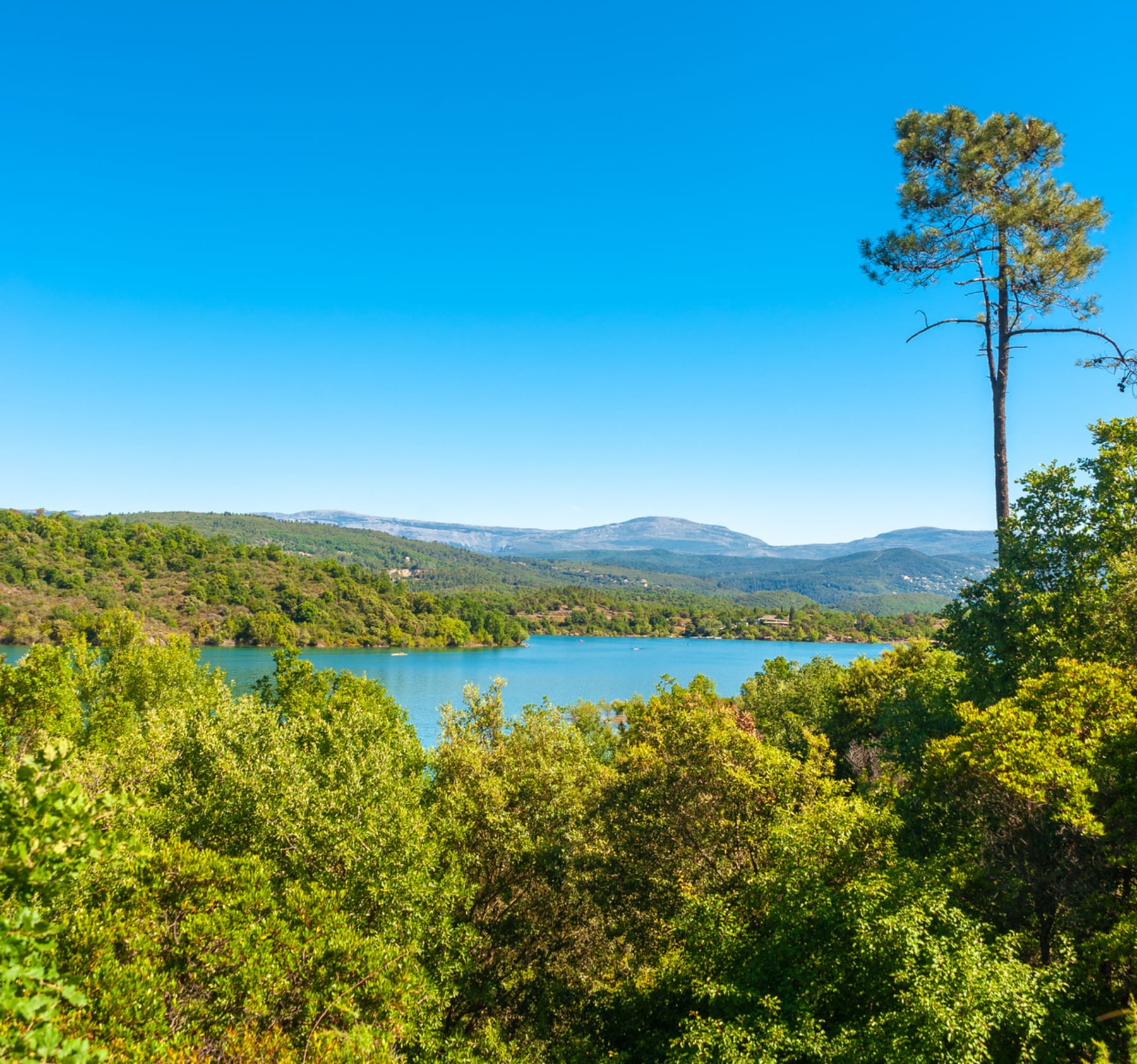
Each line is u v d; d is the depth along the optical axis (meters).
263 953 12.93
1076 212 24.17
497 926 21.59
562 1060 18.33
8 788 7.23
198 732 23.91
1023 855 15.36
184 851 15.05
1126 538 21.42
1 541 169.75
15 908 7.11
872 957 12.66
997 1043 11.48
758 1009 13.77
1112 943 11.97
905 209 27.44
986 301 27.00
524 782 22.27
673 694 37.34
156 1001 11.11
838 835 15.14
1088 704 15.84
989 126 25.17
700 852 20.30
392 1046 14.30
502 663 191.75
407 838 17.84
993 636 23.78
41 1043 6.25
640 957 21.33
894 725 25.95
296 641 175.38
